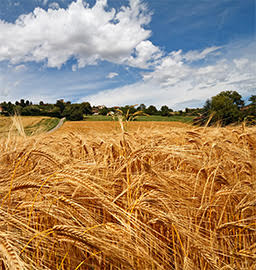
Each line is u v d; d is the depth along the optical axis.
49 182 1.35
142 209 1.50
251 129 4.18
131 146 2.36
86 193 1.54
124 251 1.09
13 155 2.02
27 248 1.01
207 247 1.45
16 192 1.50
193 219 1.87
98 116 72.19
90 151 3.13
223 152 3.20
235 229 1.76
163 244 1.43
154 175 1.76
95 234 1.09
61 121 40.84
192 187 2.14
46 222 1.49
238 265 1.52
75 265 1.36
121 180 1.93
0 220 1.02
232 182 2.41
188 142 3.40
